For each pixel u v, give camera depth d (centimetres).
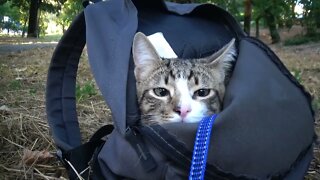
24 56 108
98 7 29
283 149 23
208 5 31
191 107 28
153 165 22
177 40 31
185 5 34
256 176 23
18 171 31
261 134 23
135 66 29
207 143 22
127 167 23
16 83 60
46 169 32
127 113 27
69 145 30
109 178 24
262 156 23
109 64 26
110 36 27
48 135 38
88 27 28
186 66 29
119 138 24
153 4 32
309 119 26
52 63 33
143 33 30
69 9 354
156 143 22
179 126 22
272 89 25
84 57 92
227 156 22
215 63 29
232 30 31
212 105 29
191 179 21
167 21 32
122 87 24
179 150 22
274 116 24
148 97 29
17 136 37
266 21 250
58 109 33
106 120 43
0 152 34
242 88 24
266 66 26
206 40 31
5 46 154
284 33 289
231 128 22
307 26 233
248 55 26
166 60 30
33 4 299
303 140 25
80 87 59
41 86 61
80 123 41
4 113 44
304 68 94
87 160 29
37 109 46
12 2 309
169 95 28
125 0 29
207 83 29
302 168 25
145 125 25
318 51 156
